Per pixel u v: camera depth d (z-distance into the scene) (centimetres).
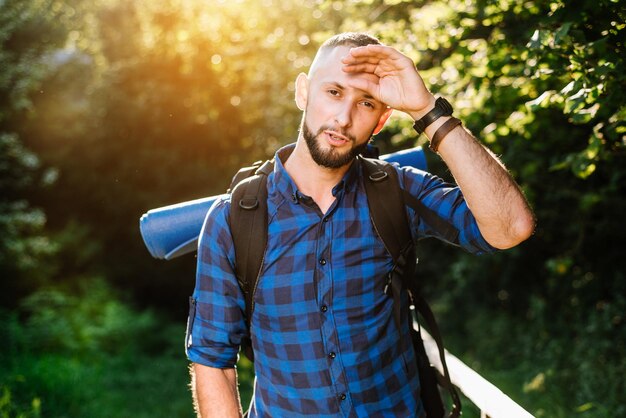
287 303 158
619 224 632
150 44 1414
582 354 625
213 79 1331
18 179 1164
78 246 1470
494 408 219
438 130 149
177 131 1433
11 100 1102
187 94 1391
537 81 302
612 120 254
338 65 151
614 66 222
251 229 158
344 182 159
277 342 161
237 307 163
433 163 809
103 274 1466
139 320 1165
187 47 1351
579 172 283
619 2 233
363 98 152
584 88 228
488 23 353
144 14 1407
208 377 162
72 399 709
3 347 855
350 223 160
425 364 178
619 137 313
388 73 152
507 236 149
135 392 867
